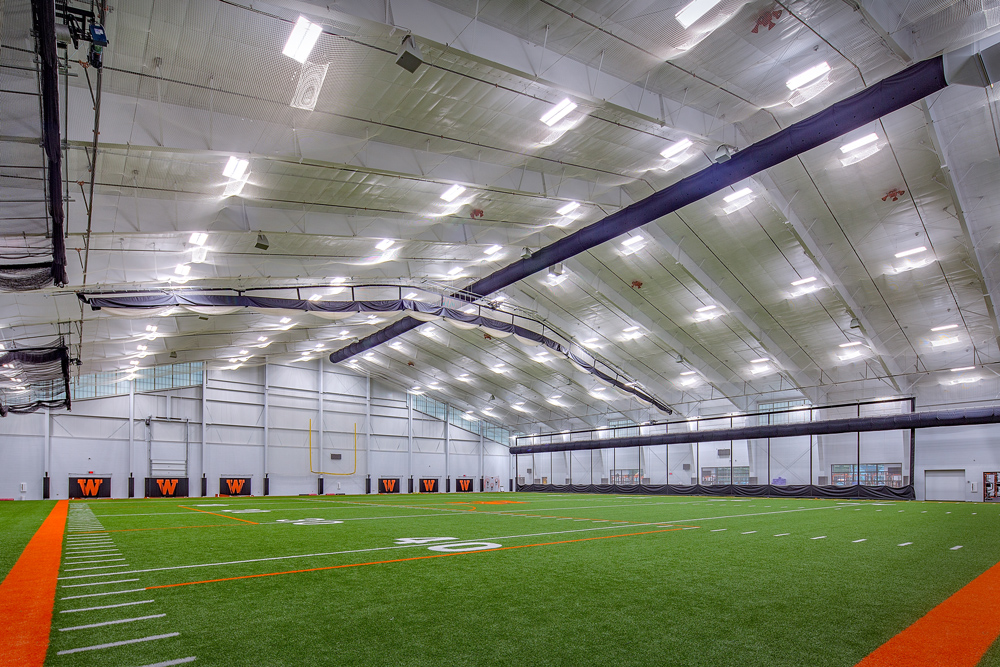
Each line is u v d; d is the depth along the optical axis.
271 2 7.84
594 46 10.42
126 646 4.09
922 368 28.14
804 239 18.59
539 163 14.48
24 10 5.29
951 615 4.90
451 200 14.91
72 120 9.59
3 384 22.72
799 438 33.72
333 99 10.81
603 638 4.25
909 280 21.52
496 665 3.67
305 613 5.01
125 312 19.12
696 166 16.27
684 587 6.12
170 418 35.53
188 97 10.32
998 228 17.50
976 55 10.34
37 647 4.07
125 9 8.12
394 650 3.97
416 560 8.06
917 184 16.64
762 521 15.02
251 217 15.19
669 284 24.34
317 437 41.25
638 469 41.78
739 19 10.49
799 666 3.63
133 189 12.88
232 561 7.98
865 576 6.77
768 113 14.22
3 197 7.48
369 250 18.77
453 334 34.59
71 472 32.00
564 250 19.23
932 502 27.03
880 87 11.43
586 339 31.42
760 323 25.94
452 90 10.83
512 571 7.12
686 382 35.50
